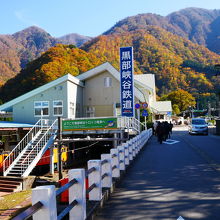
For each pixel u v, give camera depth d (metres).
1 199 11.67
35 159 17.22
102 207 5.84
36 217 3.15
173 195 6.68
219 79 111.62
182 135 31.19
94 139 19.78
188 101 102.81
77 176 4.50
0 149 20.81
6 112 26.62
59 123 19.95
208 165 10.92
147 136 22.98
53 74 48.66
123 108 22.58
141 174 9.50
